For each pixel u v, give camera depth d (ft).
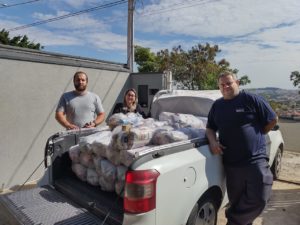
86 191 9.81
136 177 7.32
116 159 8.95
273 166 17.43
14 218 8.70
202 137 9.86
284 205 14.49
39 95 19.86
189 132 9.99
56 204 9.37
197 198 8.64
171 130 9.84
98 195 9.41
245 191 9.79
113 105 26.45
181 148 8.63
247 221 10.09
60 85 21.27
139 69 73.15
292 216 13.32
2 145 17.83
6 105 17.97
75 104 14.16
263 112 9.71
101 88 25.13
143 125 10.97
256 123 9.78
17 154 18.69
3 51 17.65
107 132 11.07
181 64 67.00
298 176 19.10
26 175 19.26
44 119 20.26
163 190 7.62
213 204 9.81
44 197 9.91
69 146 11.38
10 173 18.31
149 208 7.32
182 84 67.72
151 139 9.39
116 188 9.02
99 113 14.93
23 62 18.76
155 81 27.35
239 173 9.71
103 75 25.26
